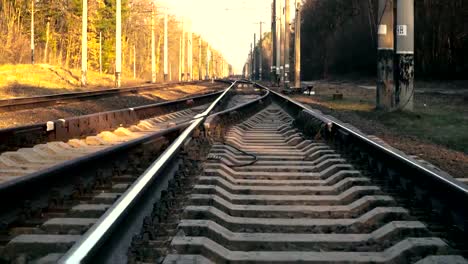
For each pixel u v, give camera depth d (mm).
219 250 4473
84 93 23234
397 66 17828
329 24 86750
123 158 7941
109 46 89375
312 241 4781
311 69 101375
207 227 4848
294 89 39375
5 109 15977
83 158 6402
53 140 10625
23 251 4465
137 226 4621
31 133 9945
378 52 19172
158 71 113000
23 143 9609
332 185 7211
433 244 4426
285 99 22922
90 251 3324
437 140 12406
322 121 11453
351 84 60562
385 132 13305
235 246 4773
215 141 10812
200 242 4449
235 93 37719
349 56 77375
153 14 73688
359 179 6953
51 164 8203
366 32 69625
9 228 4930
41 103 18250
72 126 11391
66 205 5734
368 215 5453
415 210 5613
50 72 44562
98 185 6633
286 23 54219
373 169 7703
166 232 4812
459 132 13828
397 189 6465
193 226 4844
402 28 17656
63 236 4695
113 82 52500
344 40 78000
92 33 84625
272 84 60750
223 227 5121
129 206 4375
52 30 78062
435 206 5504
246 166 8578
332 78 81562
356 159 8625
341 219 5520
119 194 6195
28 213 5172
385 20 19031
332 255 4406
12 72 40250
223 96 23797
